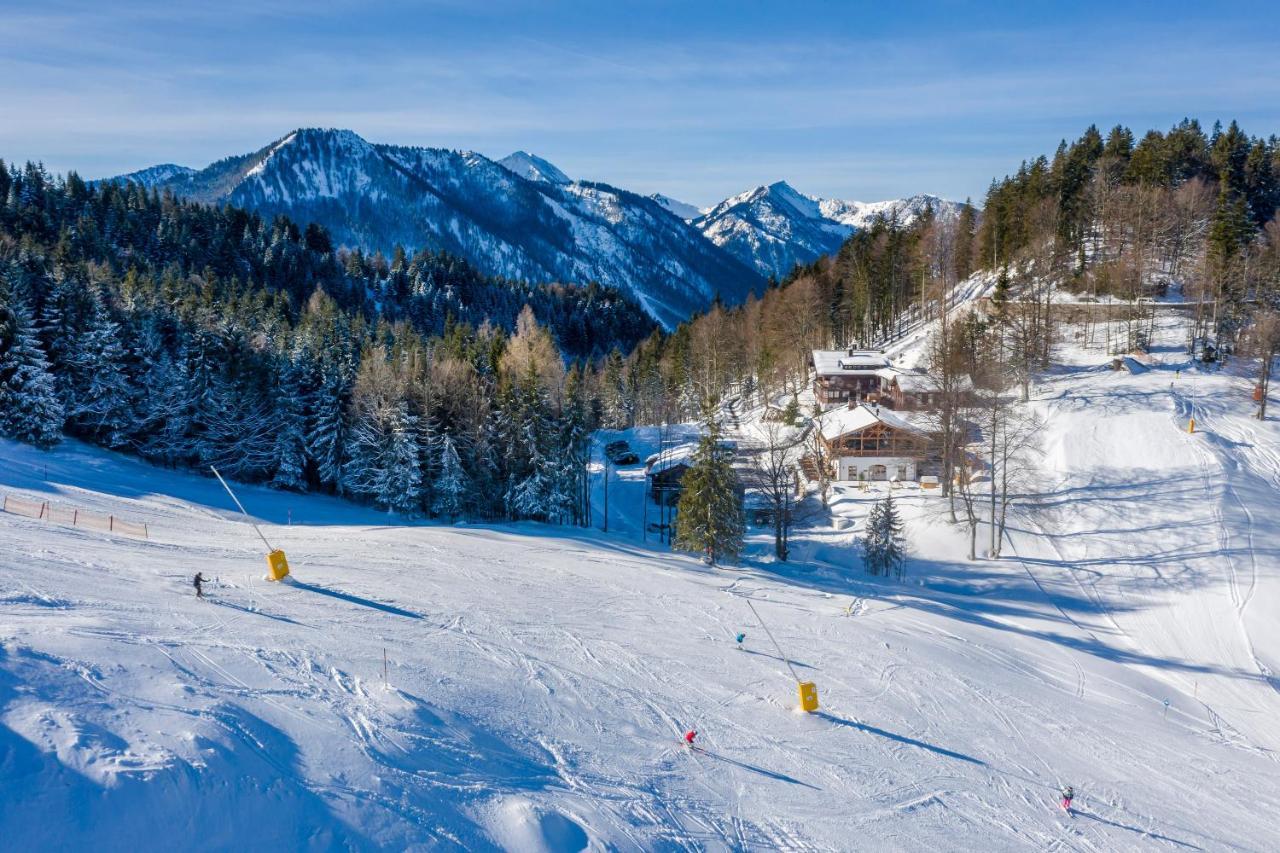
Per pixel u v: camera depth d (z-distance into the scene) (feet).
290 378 202.08
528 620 103.60
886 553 165.68
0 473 142.72
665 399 349.20
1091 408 213.25
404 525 169.37
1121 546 161.48
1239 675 122.31
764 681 94.89
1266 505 165.58
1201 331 254.27
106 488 155.02
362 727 61.26
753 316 362.74
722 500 158.30
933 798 73.67
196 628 76.23
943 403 205.57
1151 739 96.48
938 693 98.48
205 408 197.16
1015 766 83.20
